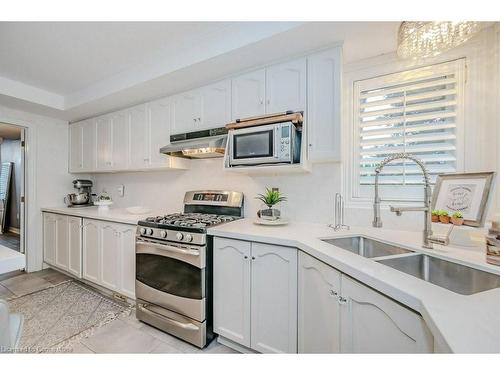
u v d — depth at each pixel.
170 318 1.80
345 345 1.05
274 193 1.95
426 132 1.67
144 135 2.60
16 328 0.90
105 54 2.01
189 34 1.76
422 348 0.70
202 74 2.00
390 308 0.83
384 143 1.78
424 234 1.25
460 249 1.21
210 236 1.74
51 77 2.43
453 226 1.28
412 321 0.74
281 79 1.77
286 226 1.84
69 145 3.49
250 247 1.57
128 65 2.20
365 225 1.79
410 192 1.69
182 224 1.81
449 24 1.15
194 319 1.69
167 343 1.74
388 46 1.66
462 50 1.53
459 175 1.36
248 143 1.80
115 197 3.36
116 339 1.78
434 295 0.73
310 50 1.66
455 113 1.55
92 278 2.57
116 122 2.87
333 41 1.58
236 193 2.28
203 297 1.68
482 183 1.26
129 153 2.73
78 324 1.97
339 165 1.89
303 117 1.70
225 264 1.67
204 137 2.10
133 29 1.69
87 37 1.78
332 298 1.13
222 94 2.05
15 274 3.03
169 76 2.03
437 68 1.61
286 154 1.65
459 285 1.05
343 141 1.89
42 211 3.22
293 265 1.42
